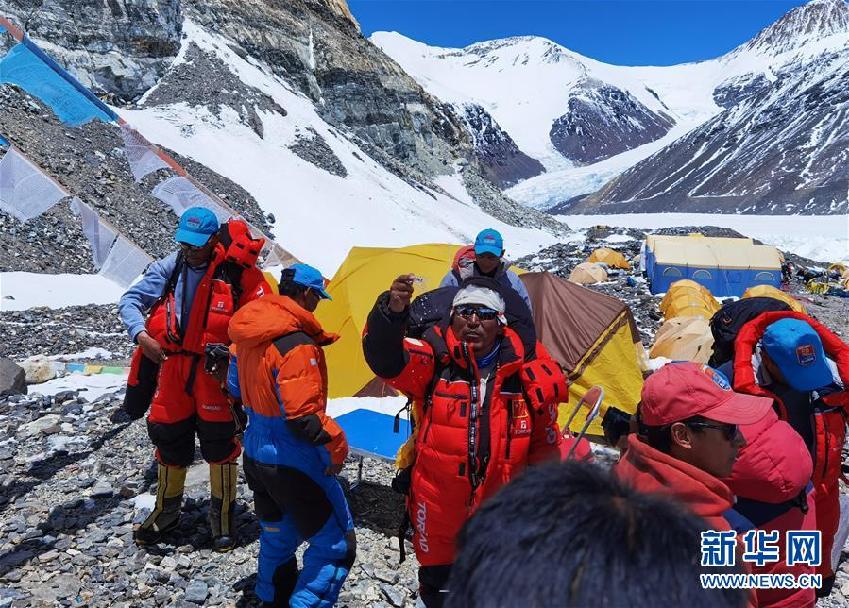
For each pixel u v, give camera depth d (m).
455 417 3.02
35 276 18.55
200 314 4.39
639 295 22.41
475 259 4.93
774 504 2.81
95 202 26.45
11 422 7.08
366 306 8.52
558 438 3.24
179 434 4.56
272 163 47.25
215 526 4.70
